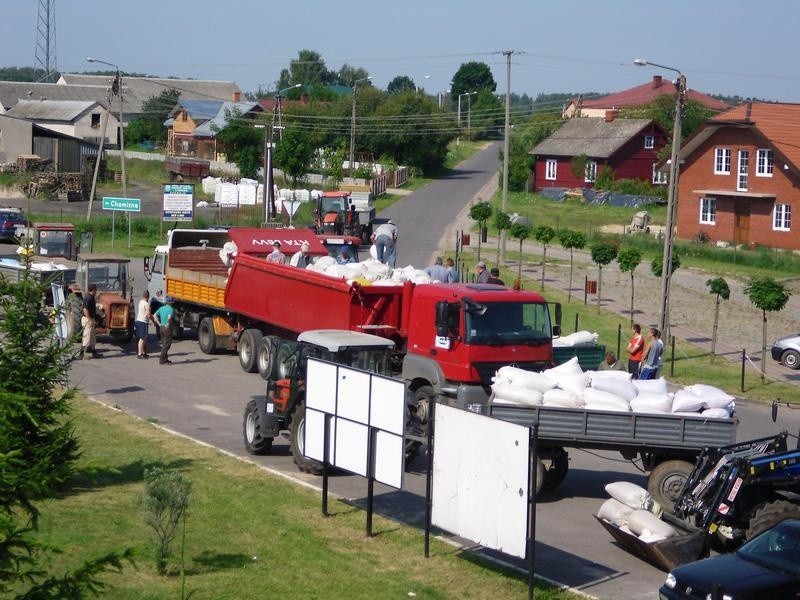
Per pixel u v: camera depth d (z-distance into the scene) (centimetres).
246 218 6262
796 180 5622
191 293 2984
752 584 1072
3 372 1240
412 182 9425
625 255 3691
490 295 1886
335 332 1784
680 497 1420
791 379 2872
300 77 17150
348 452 1415
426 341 1934
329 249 3975
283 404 1767
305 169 8594
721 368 2969
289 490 1611
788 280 4891
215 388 2466
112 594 1116
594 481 1805
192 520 1417
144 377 2569
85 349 2788
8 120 8200
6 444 886
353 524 1450
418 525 1469
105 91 11744
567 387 1592
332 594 1164
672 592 1112
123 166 5772
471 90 16900
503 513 1177
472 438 1219
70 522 1376
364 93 10375
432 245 5612
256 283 2655
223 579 1192
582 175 8362
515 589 1215
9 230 5281
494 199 8119
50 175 7469
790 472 1336
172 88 11281
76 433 1909
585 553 1391
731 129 5891
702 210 6088
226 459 1792
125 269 3086
